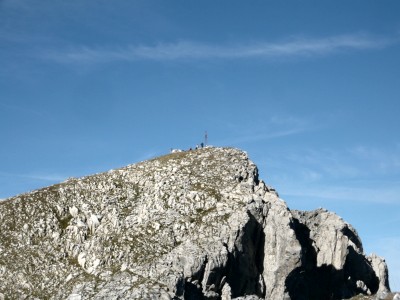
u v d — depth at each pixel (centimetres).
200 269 19625
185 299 19088
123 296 18575
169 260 19725
